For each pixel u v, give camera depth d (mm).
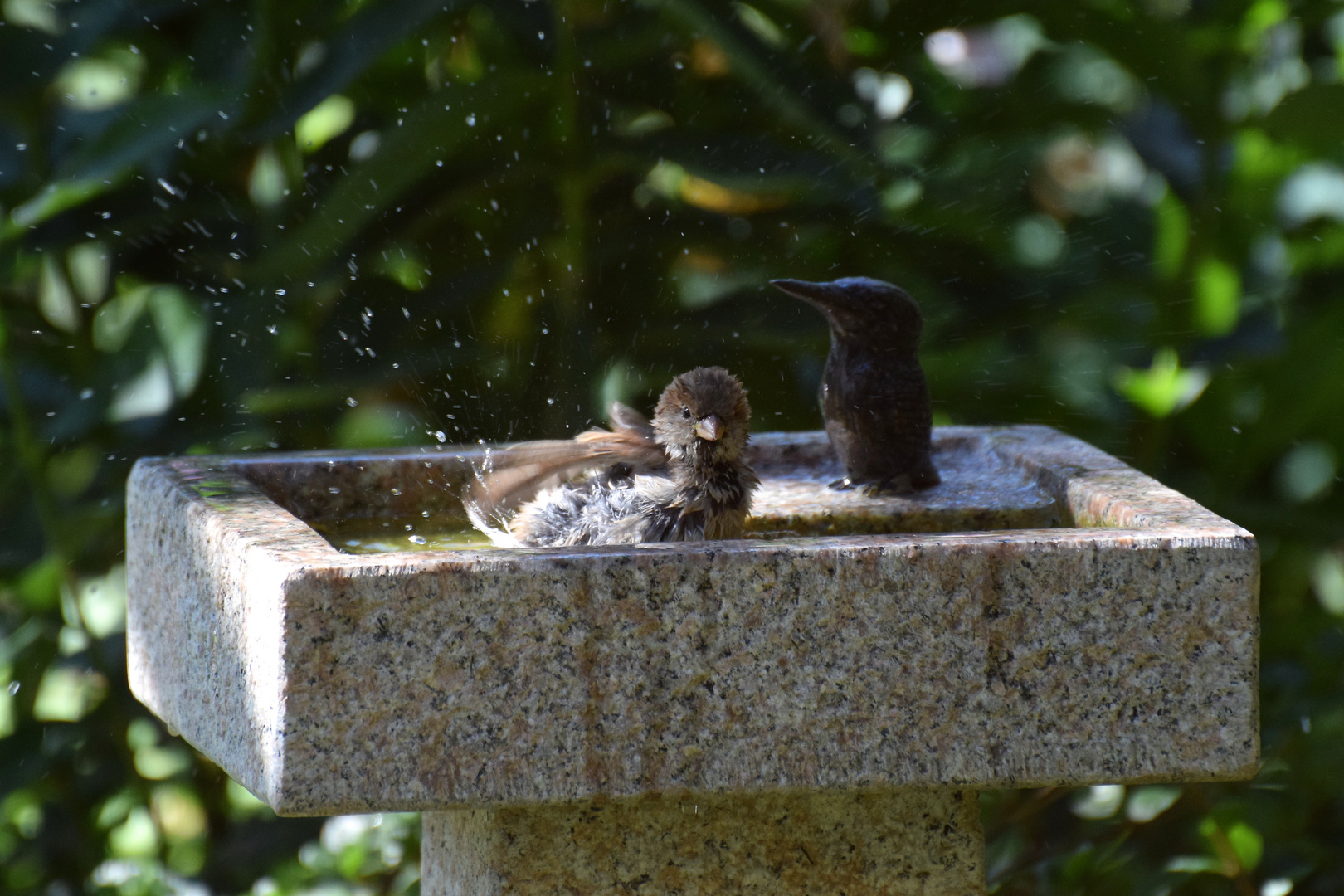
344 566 4840
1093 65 12625
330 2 9688
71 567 10055
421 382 10445
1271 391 10633
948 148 11352
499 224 11008
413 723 4891
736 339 10344
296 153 10508
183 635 5941
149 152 9062
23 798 10500
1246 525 10523
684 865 6004
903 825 6148
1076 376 10984
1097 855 9312
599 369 10320
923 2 10719
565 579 4934
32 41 9859
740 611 5023
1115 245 11461
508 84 9742
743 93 11078
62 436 9867
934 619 5098
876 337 7160
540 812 5898
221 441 10000
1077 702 5168
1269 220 11266
